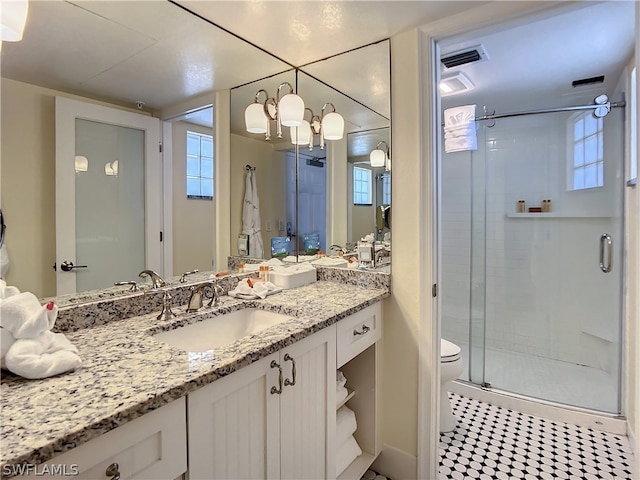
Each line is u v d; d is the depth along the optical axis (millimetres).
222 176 1730
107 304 1161
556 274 2725
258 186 1887
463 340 2990
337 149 1872
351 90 1757
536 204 2791
